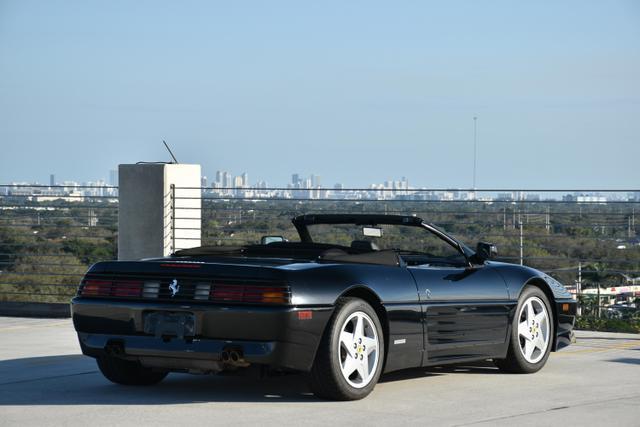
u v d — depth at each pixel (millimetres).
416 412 6875
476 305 8344
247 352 6902
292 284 6938
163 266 7262
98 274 7512
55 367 9164
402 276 7793
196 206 15602
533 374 8852
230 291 6980
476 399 7441
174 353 7102
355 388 7301
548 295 9242
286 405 7125
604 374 8859
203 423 6457
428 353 7965
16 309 15000
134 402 7262
